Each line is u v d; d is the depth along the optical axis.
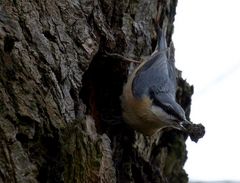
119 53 7.61
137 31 7.89
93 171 5.91
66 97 6.30
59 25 6.56
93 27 7.10
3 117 5.54
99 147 6.00
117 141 7.89
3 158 5.41
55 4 6.64
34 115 5.79
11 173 5.42
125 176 7.75
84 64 6.67
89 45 6.77
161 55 8.28
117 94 8.06
